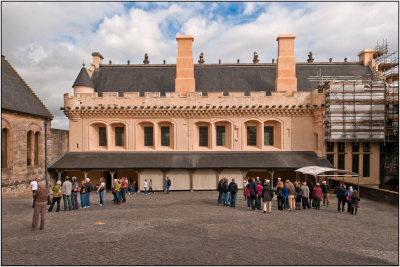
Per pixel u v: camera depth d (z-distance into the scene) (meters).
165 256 9.59
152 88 32.81
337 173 28.97
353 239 11.91
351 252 10.33
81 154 29.52
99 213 16.42
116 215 15.89
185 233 12.35
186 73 31.08
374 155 29.41
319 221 15.02
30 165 25.73
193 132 29.78
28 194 24.56
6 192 22.34
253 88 32.72
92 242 11.02
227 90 32.53
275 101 29.23
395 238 12.12
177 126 29.70
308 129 29.48
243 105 29.16
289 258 9.60
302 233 12.65
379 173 29.44
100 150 29.98
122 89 32.75
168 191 26.56
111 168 27.44
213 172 28.44
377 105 28.03
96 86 33.22
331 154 29.38
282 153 29.20
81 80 30.44
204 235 12.07
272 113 29.44
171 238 11.61
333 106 28.05
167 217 15.46
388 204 20.39
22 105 24.80
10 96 24.09
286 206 18.31
